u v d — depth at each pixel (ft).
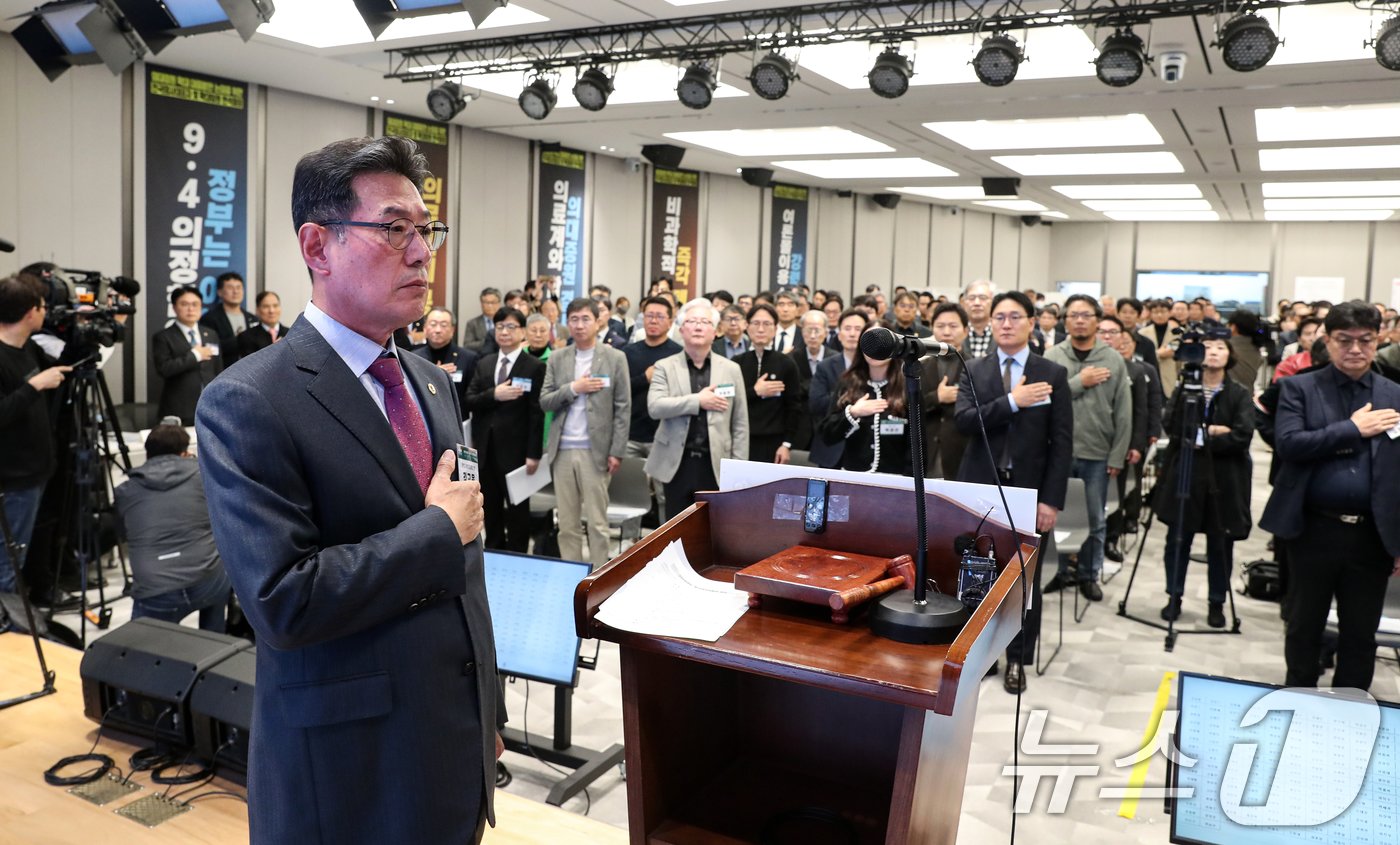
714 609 4.34
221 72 24.56
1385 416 9.45
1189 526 14.12
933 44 22.21
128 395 23.89
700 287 42.52
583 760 9.57
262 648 3.97
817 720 5.22
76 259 22.68
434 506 3.95
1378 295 57.67
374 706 3.84
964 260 58.75
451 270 32.12
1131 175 37.86
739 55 20.74
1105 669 12.75
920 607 4.05
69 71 22.27
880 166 38.63
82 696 8.29
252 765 3.96
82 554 13.10
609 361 15.33
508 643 9.55
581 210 36.65
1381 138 26.94
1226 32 15.75
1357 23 19.01
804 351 20.08
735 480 5.12
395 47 21.84
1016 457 11.41
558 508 15.48
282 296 27.09
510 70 22.44
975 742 10.47
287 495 3.70
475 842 4.22
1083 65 21.40
